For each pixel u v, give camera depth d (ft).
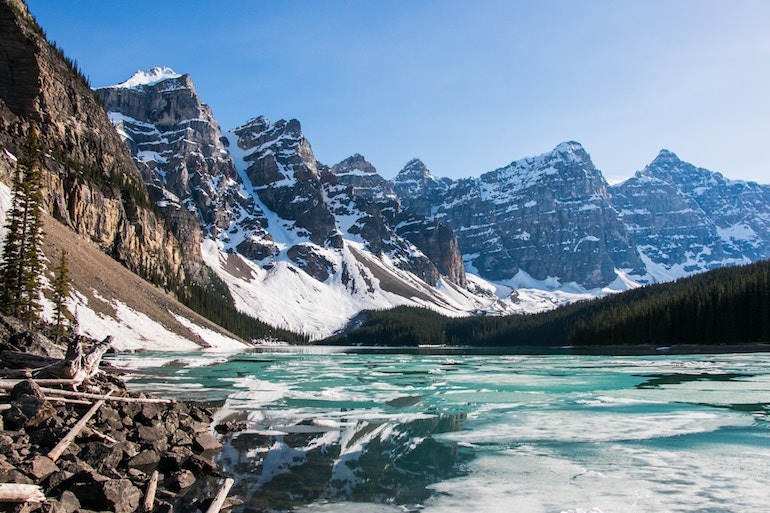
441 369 246.88
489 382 179.01
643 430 92.27
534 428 95.35
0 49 507.71
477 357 384.47
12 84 506.89
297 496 56.29
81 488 45.32
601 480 63.10
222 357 322.55
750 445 80.69
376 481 62.28
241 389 151.64
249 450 76.64
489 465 69.92
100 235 500.33
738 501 55.36
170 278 600.39
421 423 101.04
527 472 66.69
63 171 479.00
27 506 39.68
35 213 252.01
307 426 96.73
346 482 61.72
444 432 92.32
